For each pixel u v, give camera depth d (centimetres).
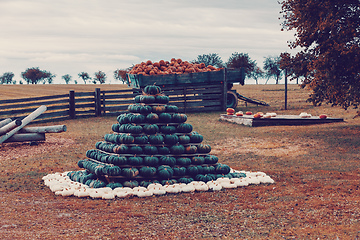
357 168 1258
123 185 1046
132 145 1090
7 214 839
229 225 779
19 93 5416
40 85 7869
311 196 967
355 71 1709
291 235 720
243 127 2177
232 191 1033
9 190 1050
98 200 959
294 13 1853
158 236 720
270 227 763
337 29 1742
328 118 2211
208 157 1148
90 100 2609
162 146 1117
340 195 969
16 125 1612
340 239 696
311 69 1789
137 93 2747
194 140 1152
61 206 905
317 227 756
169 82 2664
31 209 879
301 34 1834
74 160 1457
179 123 1161
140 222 796
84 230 746
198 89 2773
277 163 1379
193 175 1116
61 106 2498
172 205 914
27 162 1409
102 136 1941
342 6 1750
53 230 743
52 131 1700
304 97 3975
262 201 938
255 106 3216
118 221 801
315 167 1292
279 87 6594
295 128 2056
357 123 2109
